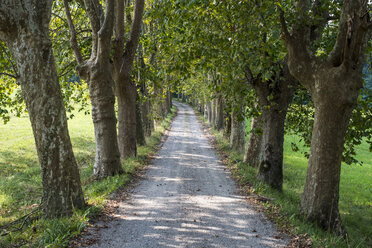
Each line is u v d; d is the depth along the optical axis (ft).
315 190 23.61
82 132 97.50
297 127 42.73
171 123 131.95
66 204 22.38
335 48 22.89
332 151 23.00
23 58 20.43
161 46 28.63
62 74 48.44
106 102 37.06
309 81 23.57
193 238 20.58
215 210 26.96
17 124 105.09
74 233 19.25
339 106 22.18
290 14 24.04
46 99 21.07
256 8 24.02
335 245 19.76
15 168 51.01
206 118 158.71
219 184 37.40
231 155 57.41
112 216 24.04
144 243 19.40
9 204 28.89
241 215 25.75
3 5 19.30
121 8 41.24
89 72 36.40
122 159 48.83
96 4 37.19
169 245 19.29
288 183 48.93
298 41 23.68
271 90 35.63
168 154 60.23
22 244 17.56
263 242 20.30
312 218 23.63
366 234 30.12
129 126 50.08
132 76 50.37
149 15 27.68
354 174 69.77
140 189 33.40
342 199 46.32
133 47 45.68
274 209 27.22
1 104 47.32
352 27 20.49
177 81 28.14
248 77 35.35
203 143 79.25
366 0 19.44
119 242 19.30
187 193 32.60
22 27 19.99
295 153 89.15
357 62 21.79
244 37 25.29
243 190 34.63
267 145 36.94
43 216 22.03
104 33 34.14
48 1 20.83
